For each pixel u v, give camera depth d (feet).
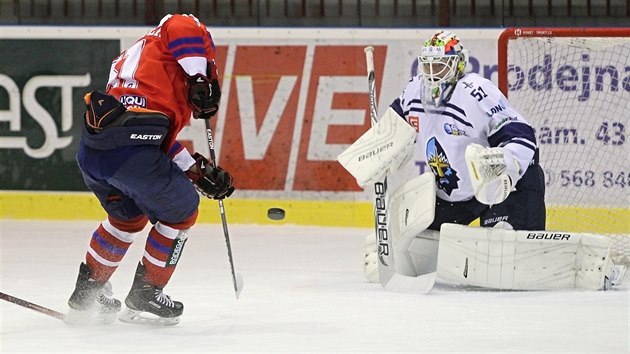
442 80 50.47
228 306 45.57
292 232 75.10
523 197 51.13
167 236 40.32
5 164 81.20
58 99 80.69
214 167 41.86
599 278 49.03
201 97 39.32
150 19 82.38
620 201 70.79
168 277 40.68
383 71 78.18
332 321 41.63
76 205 80.74
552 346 36.55
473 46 77.46
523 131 49.26
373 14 81.82
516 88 66.44
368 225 77.82
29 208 81.15
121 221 40.86
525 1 80.74
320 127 78.64
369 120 78.33
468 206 52.75
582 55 68.44
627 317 42.37
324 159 78.64
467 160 47.01
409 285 49.80
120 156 38.86
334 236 73.26
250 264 60.39
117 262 41.19
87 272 40.83
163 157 39.45
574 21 80.53
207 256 63.62
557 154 69.56
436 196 53.01
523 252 49.03
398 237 51.70
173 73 40.19
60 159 80.69
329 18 82.07
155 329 40.11
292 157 78.89
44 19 83.56
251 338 38.22
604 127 70.33
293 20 82.33
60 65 80.64
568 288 49.62
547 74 67.67
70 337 38.58
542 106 68.08
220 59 79.36
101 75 80.48
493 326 40.45
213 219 79.46
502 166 47.24
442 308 44.75
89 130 38.99
